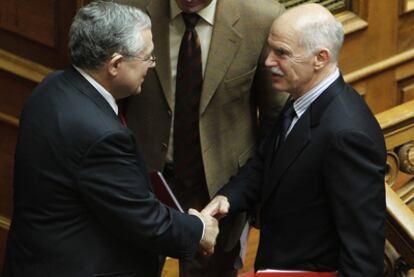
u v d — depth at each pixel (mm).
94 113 7469
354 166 7426
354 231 7457
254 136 9328
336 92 7680
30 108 7680
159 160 9211
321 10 7684
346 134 7434
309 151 7660
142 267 7961
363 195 7414
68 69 7750
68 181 7453
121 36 7438
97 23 7445
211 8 8758
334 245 7805
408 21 12461
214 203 8586
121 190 7426
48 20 10500
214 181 9164
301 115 7781
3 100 11172
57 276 7617
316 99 7719
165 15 8828
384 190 7578
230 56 8820
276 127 8289
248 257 11641
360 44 12133
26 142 7613
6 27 10766
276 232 8055
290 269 7961
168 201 8414
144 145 9211
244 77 8906
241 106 9086
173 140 9148
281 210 7930
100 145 7363
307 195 7750
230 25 8781
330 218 7750
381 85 12570
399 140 10047
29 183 7609
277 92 8961
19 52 10852
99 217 7547
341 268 7527
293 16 7645
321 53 7598
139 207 7516
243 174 8805
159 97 9016
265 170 8195
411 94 12859
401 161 10125
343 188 7449
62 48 10547
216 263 9898
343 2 11969
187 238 7902
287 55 7641
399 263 9242
